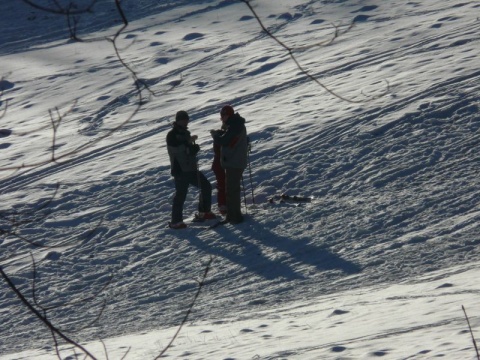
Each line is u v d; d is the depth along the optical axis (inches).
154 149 2447.1
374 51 3122.5
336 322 1054.4
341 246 1540.4
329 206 1760.6
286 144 2199.8
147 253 1680.6
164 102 3038.9
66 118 3075.8
